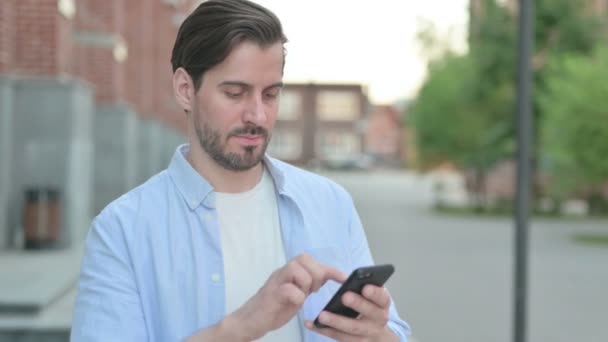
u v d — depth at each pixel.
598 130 16.92
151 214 1.61
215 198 1.64
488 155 25.00
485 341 7.32
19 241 11.06
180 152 1.66
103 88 15.91
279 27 1.52
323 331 1.44
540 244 16.75
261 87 1.51
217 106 1.51
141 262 1.58
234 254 1.65
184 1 31.84
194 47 1.50
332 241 1.71
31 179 11.14
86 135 12.03
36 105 11.14
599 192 25.16
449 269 12.38
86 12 15.15
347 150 82.12
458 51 28.69
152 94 25.44
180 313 1.56
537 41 23.28
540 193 25.31
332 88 81.81
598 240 17.64
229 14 1.49
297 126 81.69
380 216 23.84
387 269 1.38
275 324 1.38
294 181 1.74
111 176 15.94
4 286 7.30
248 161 1.55
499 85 23.86
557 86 18.20
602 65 17.53
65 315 6.42
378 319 1.41
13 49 11.30
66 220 11.06
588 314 8.81
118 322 1.52
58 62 11.39
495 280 11.30
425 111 27.45
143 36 22.84
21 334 6.03
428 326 7.96
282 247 1.68
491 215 25.44
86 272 1.58
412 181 57.72
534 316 8.68
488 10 23.88
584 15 23.33
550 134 18.25
